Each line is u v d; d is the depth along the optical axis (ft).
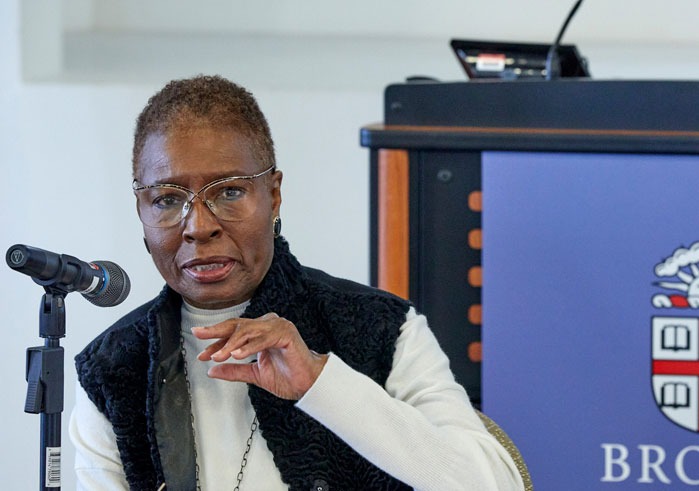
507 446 14.60
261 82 30.14
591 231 17.44
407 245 17.99
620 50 30.48
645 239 17.35
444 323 17.99
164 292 14.15
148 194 13.33
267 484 13.61
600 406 17.48
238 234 13.16
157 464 13.64
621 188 17.37
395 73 30.22
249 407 13.96
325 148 29.25
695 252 17.25
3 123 28.86
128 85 28.96
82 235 28.96
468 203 17.87
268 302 13.96
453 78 30.32
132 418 13.96
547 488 17.56
